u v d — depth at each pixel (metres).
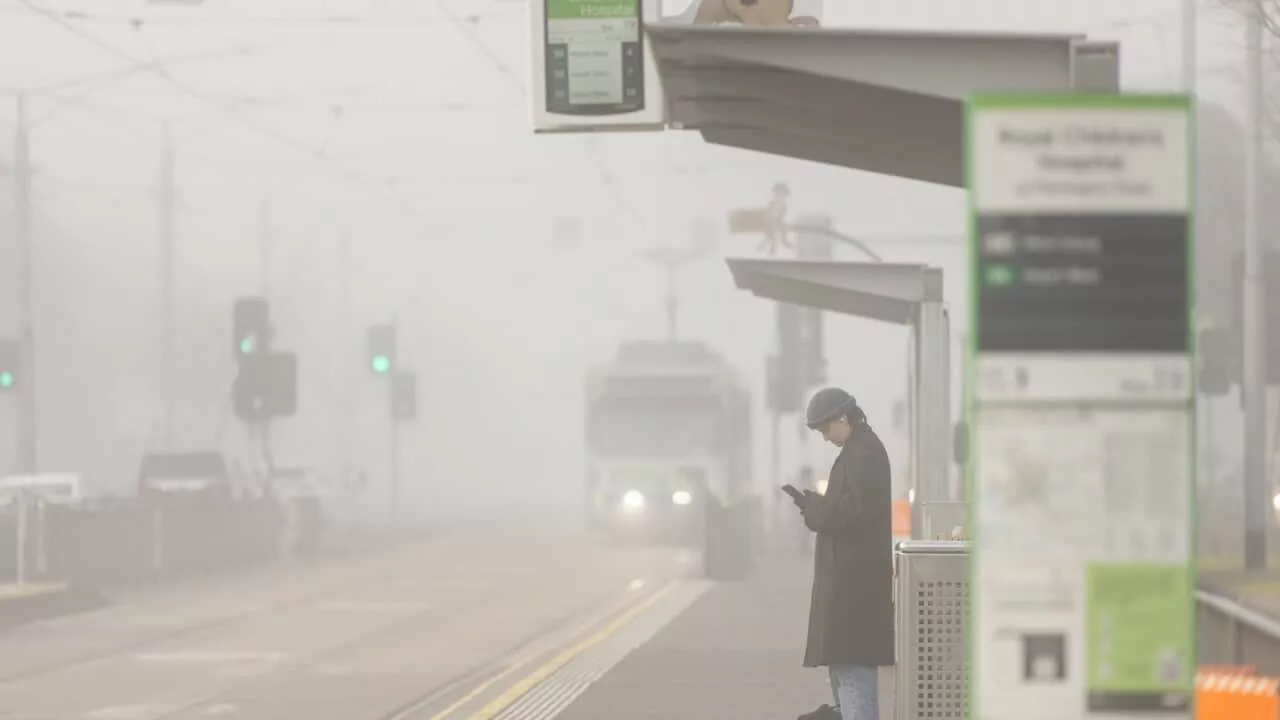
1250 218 79.69
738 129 32.50
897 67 23.84
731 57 24.12
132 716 46.19
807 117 30.81
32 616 75.56
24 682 53.84
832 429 32.88
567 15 40.47
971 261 19.23
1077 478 19.17
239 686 52.50
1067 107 19.23
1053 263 19.19
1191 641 19.12
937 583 30.02
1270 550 90.12
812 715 35.66
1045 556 19.20
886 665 32.69
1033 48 23.73
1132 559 19.14
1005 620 19.20
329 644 64.88
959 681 29.97
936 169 33.31
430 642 65.44
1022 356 19.19
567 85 40.44
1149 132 19.20
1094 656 19.19
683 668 54.56
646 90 40.28
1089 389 19.19
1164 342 19.19
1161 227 19.20
